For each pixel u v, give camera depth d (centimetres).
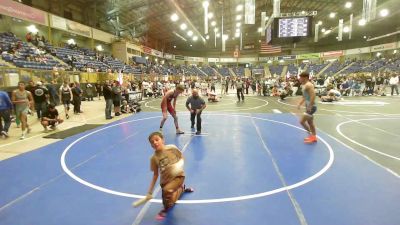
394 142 749
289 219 354
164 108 891
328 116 1219
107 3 2934
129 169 554
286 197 418
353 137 812
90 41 3297
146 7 3041
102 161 609
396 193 426
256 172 528
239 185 467
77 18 3103
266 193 434
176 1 2872
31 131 948
